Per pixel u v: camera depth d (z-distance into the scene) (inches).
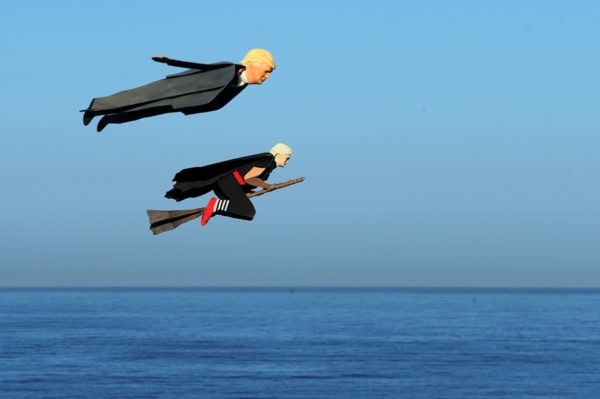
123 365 3211.1
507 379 2832.2
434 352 3823.8
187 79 281.6
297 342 4392.2
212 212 312.5
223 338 4672.7
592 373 3006.9
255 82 293.4
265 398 2385.6
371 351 3860.7
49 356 3535.9
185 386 2620.6
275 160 319.3
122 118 290.8
